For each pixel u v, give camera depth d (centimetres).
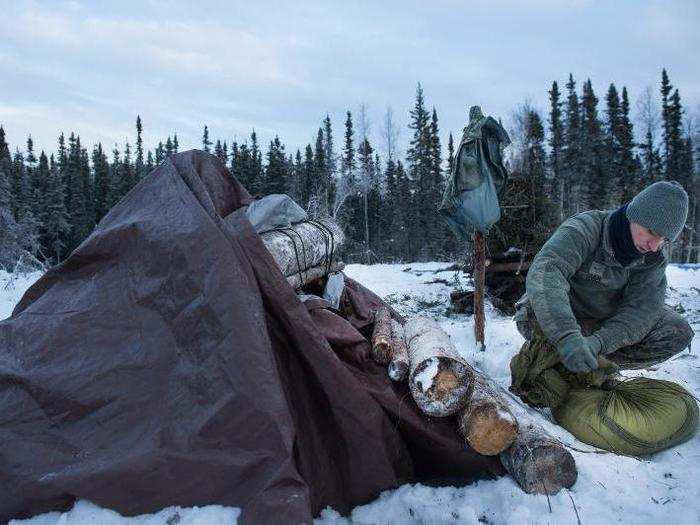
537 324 341
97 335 252
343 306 341
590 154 4291
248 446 216
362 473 253
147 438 223
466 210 496
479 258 530
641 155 4884
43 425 238
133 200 285
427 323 319
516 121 2947
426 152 4841
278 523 199
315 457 246
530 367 333
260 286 246
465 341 563
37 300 280
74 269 279
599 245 314
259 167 4769
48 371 246
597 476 248
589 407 302
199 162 295
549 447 240
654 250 298
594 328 335
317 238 313
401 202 4406
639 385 314
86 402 237
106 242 269
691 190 4350
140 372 238
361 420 250
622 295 325
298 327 246
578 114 4747
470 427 250
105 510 217
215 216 252
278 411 216
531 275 305
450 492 253
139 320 248
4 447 230
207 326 231
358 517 248
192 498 216
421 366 259
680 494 233
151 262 254
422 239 4122
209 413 219
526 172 985
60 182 4559
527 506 232
